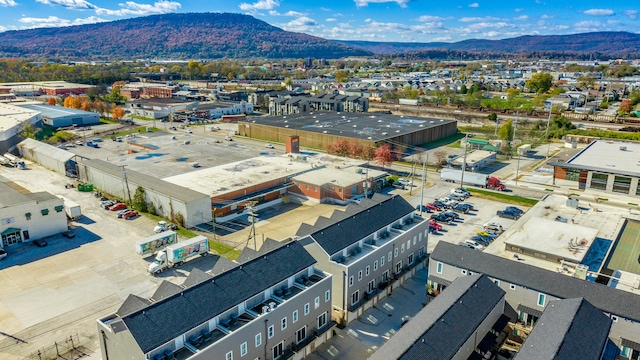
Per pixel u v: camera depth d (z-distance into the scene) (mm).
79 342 44969
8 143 123875
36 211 68750
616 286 49031
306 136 136125
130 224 76312
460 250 51969
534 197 91125
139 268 60562
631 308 40844
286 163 104500
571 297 43406
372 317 50969
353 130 136750
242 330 37219
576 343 35219
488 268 49000
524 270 47406
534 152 133375
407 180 101375
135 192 83000
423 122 152500
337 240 51188
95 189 95688
